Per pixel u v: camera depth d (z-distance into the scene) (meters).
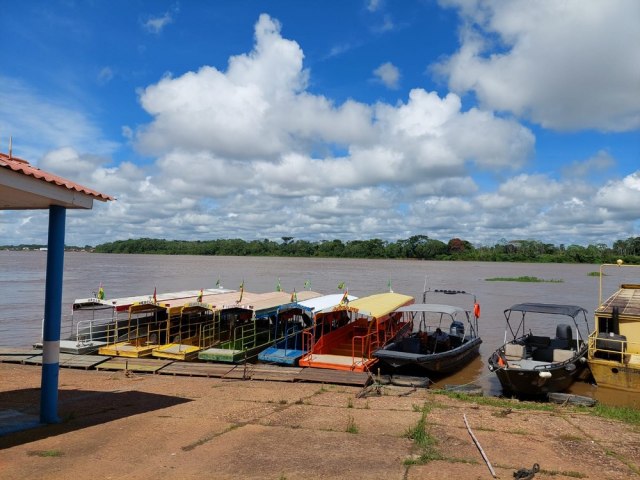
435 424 10.09
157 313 22.48
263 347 21.30
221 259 174.00
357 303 21.36
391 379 16.11
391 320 23.08
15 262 132.62
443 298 48.06
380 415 10.77
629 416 11.56
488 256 157.50
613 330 17.55
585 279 81.44
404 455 8.09
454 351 18.20
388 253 168.12
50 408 9.52
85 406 11.15
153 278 69.25
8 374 15.32
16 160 8.95
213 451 8.13
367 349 19.50
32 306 38.28
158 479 6.94
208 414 10.58
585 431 9.95
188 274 79.62
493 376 18.73
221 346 20.33
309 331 21.33
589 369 17.48
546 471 7.48
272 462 7.66
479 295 51.28
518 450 8.51
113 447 8.24
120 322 22.78
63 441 8.50
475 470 7.47
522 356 17.72
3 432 8.90
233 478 7.00
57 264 9.38
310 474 7.18
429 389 14.98
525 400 15.38
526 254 156.50
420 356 17.06
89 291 48.91
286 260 163.75
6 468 7.24
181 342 20.72
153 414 10.50
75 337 21.38
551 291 56.66
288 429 9.49
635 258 138.75
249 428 9.52
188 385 14.37
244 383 15.02
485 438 9.18
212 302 21.61
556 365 15.50
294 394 13.17
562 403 13.46
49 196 8.53
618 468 7.84
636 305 18.34
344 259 180.50
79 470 7.21
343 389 14.19
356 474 7.20
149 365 17.36
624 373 16.02
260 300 22.83
